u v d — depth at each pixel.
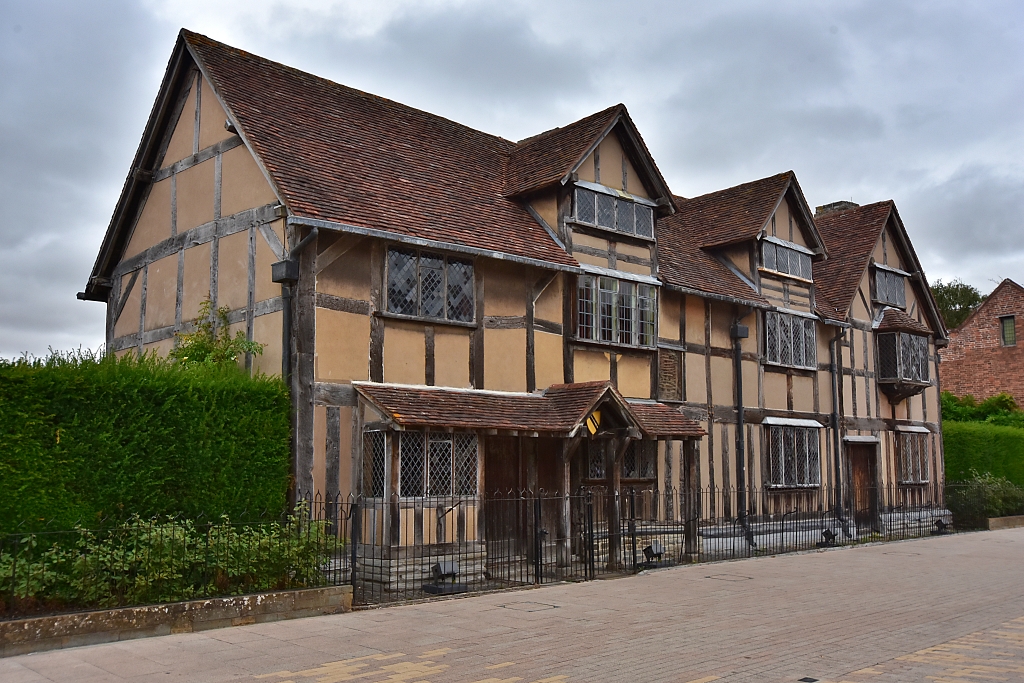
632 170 16.50
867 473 22.31
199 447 10.02
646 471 16.50
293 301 11.72
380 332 12.41
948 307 52.88
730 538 17.38
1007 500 23.25
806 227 20.92
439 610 9.93
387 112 16.11
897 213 24.09
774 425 19.31
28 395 8.72
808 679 6.81
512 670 7.09
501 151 17.61
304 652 7.71
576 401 13.48
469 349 13.45
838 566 14.49
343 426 11.82
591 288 15.43
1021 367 33.56
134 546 8.80
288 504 11.20
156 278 14.46
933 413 25.09
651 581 12.55
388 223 12.26
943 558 15.70
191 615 8.62
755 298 18.81
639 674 6.97
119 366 9.70
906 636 8.55
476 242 13.25
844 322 21.56
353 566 10.09
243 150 12.91
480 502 12.35
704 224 20.56
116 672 6.96
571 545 14.01
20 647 7.58
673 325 17.38
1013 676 6.89
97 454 9.12
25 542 8.17
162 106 14.35
